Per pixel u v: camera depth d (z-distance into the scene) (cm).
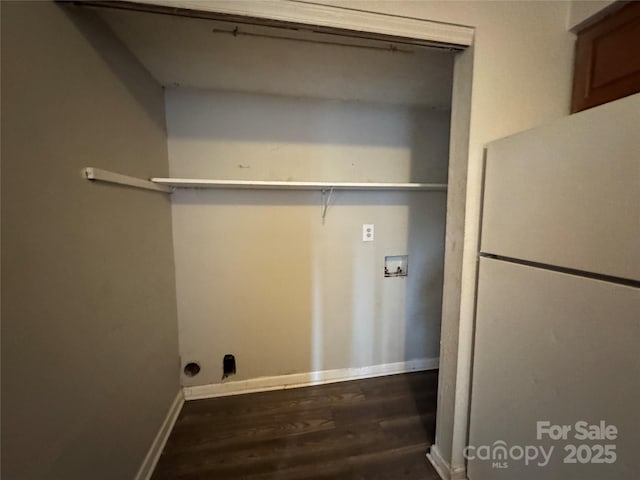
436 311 232
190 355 197
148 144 153
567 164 84
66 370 87
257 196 194
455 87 123
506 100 116
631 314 70
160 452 153
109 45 116
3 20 68
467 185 118
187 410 187
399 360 231
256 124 190
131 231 130
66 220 88
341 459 150
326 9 99
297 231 202
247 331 203
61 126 87
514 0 114
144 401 140
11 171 69
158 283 161
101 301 106
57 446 83
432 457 149
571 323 84
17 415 70
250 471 143
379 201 212
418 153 215
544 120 121
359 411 186
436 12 107
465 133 118
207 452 154
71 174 91
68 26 91
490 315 115
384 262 219
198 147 185
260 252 199
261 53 138
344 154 204
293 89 181
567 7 119
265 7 96
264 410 187
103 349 107
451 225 129
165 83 170
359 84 172
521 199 99
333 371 220
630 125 69
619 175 71
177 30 119
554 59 120
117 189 119
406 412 185
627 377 71
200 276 193
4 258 67
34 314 76
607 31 107
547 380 92
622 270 72
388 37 106
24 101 73
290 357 212
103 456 106
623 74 102
